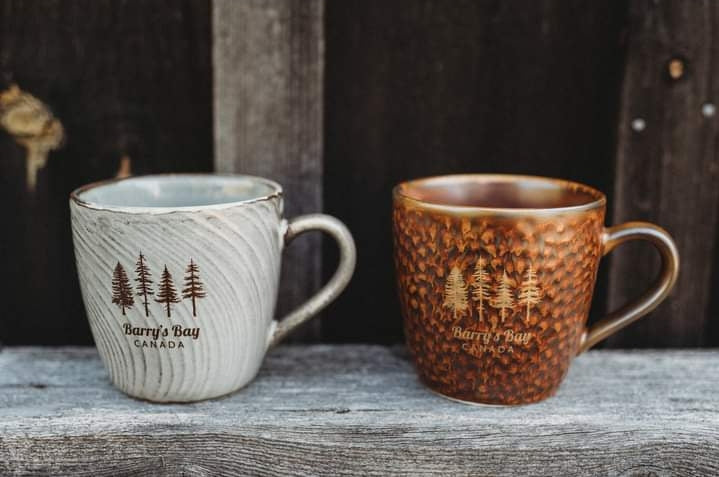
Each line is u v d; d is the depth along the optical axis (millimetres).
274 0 531
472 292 464
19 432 471
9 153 562
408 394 503
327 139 569
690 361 545
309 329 578
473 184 529
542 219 453
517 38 560
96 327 483
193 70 557
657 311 579
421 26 558
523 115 569
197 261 459
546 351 476
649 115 550
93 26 549
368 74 562
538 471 479
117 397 496
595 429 477
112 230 457
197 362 475
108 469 476
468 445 477
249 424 475
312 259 564
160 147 565
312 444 477
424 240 471
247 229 467
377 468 479
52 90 555
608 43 559
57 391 502
